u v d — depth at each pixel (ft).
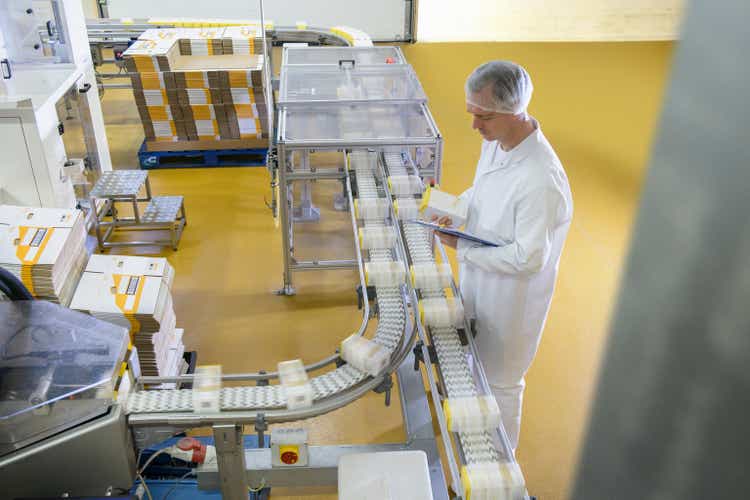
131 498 5.38
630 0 30.22
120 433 5.53
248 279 13.34
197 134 17.97
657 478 0.88
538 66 27.04
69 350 5.91
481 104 6.46
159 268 9.14
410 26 29.66
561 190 6.64
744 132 0.69
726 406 0.76
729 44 0.69
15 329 6.08
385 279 7.64
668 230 0.80
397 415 9.92
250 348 11.38
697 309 0.78
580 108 22.72
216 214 15.87
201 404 5.80
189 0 27.76
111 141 19.86
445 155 18.99
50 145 12.46
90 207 14.87
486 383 6.10
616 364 0.93
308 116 11.82
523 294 7.21
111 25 20.38
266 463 6.50
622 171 18.22
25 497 5.57
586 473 1.04
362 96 12.46
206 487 6.75
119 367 5.93
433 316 6.81
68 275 8.64
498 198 7.03
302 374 6.30
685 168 0.76
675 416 0.84
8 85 13.24
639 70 26.99
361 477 5.65
